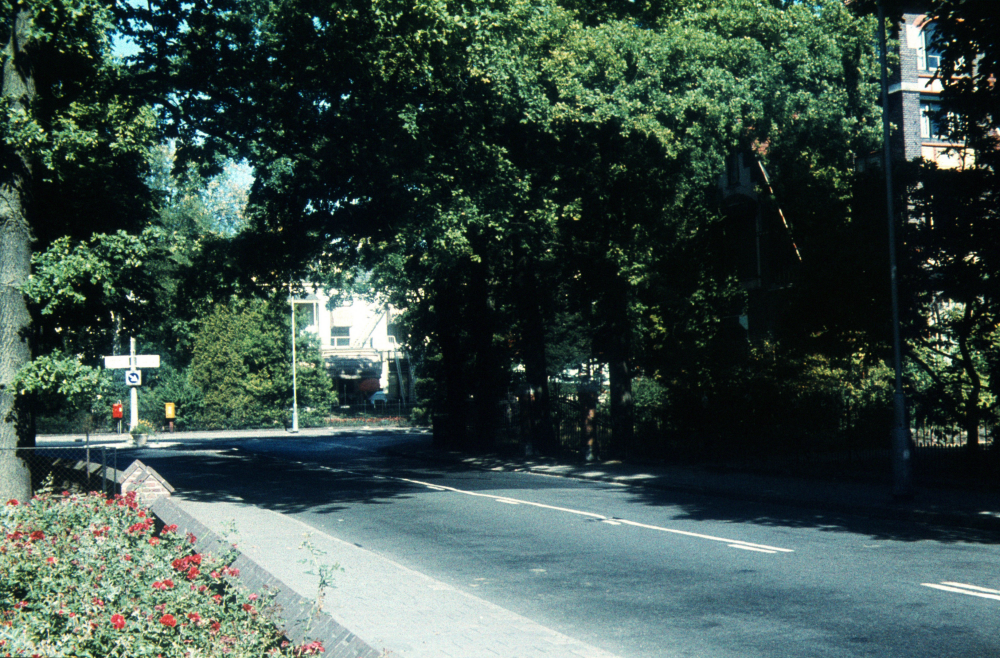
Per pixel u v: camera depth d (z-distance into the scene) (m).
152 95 19.97
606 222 27.08
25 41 16.39
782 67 26.86
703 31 26.53
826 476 21.81
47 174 17.09
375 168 20.84
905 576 10.66
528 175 24.31
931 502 17.08
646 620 8.68
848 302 20.83
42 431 56.00
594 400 28.95
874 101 28.23
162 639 4.99
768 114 26.67
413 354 53.81
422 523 15.84
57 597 5.82
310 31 19.80
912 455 22.91
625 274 28.48
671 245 28.33
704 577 10.75
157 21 19.66
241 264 26.62
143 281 22.27
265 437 50.22
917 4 18.23
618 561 11.91
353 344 80.69
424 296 38.81
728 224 30.11
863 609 8.98
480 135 21.95
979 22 17.03
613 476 24.09
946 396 20.61
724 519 16.28
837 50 27.27
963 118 18.75
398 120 20.39
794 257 34.66
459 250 23.38
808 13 27.56
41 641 4.94
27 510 10.59
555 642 7.59
